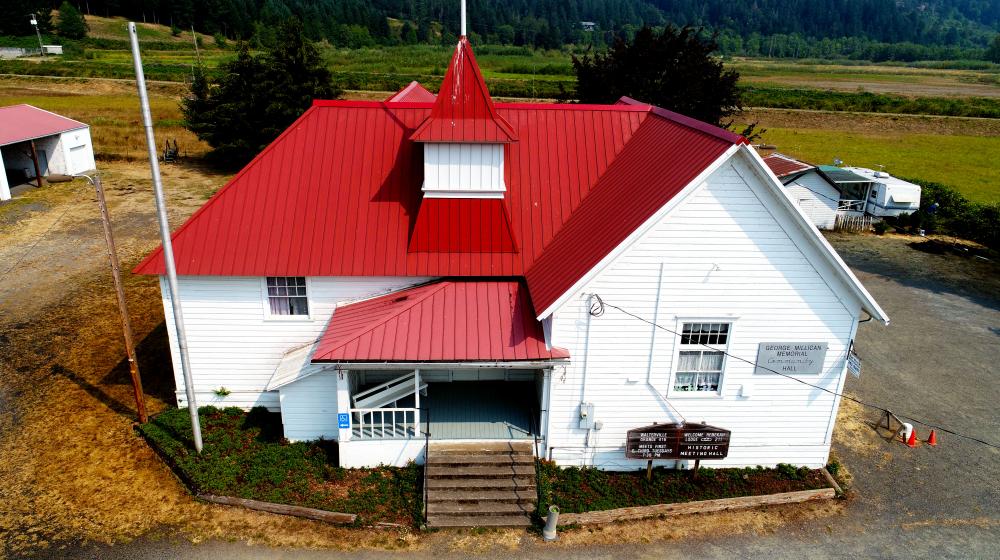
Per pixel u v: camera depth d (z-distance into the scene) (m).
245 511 16.69
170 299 19.56
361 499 17.02
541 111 22.22
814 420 18.55
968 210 43.62
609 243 16.72
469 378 20.97
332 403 18.70
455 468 17.36
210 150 56.84
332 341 17.36
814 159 62.84
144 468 18.16
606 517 16.70
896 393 23.36
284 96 51.41
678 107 43.22
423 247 19.53
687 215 16.17
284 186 20.27
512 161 21.12
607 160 21.55
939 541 16.50
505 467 17.45
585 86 47.59
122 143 56.28
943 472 19.16
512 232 19.73
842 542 16.39
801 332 17.53
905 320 29.44
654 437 17.50
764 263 16.75
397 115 21.77
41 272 31.59
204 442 18.95
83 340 25.34
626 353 17.41
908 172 58.66
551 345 17.19
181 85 84.06
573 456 18.47
